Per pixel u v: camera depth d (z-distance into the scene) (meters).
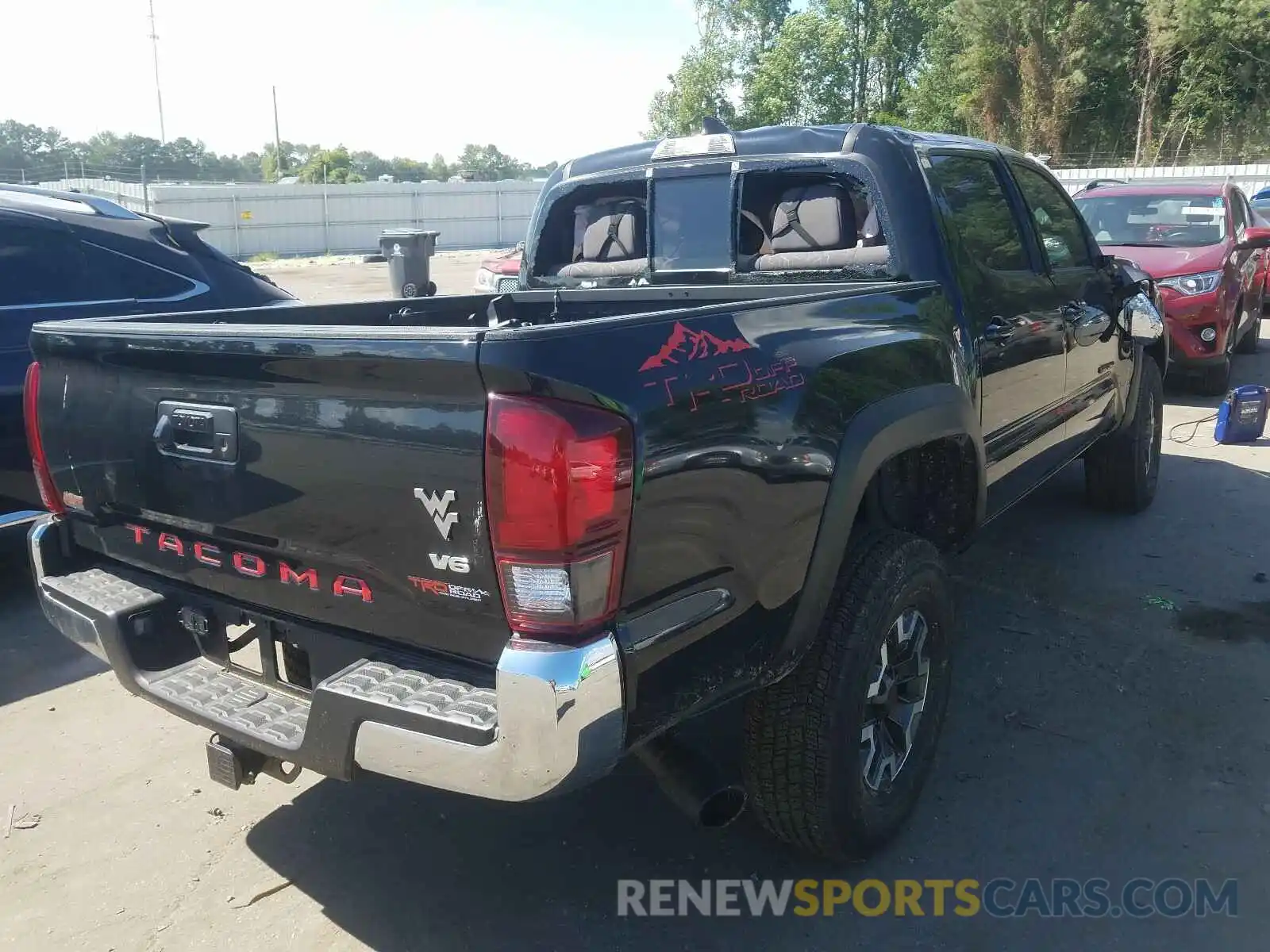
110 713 3.95
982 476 3.42
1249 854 2.96
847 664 2.68
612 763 2.08
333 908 2.82
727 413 2.30
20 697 4.06
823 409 2.60
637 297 4.05
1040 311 4.05
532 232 4.68
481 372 1.93
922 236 3.49
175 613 2.76
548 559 1.96
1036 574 5.04
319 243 38.78
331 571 2.33
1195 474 6.79
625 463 2.02
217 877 2.96
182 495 2.56
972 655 4.20
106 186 38.44
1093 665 4.10
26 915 2.81
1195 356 8.80
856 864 2.96
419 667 2.24
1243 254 9.55
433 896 2.86
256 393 2.32
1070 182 26.77
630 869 2.96
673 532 2.16
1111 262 5.05
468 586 2.06
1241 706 3.76
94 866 3.02
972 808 3.21
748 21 48.59
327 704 2.20
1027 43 48.41
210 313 3.39
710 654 2.32
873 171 3.57
